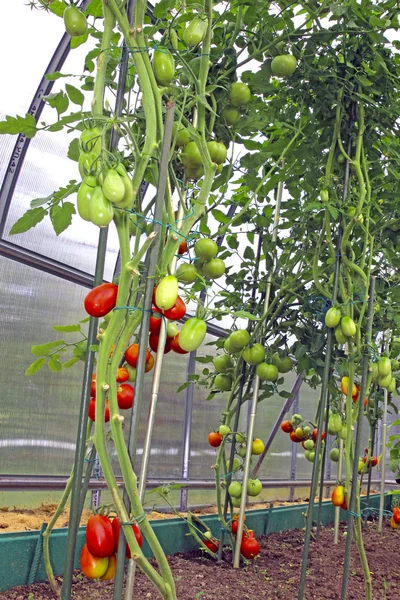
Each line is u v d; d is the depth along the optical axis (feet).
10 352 12.68
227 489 10.00
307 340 9.23
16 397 12.73
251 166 7.79
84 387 5.23
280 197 10.09
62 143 13.07
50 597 7.02
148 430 5.52
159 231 4.75
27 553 7.55
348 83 8.03
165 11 6.63
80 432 5.18
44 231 13.05
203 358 10.51
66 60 12.41
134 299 4.92
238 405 9.91
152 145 4.72
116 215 4.48
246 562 9.75
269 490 20.24
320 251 8.51
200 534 10.19
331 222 9.23
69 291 13.82
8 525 11.24
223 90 7.06
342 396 10.98
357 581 9.62
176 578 8.55
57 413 13.43
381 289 10.03
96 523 4.99
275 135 9.87
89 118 4.53
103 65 4.75
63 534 7.90
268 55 7.87
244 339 9.09
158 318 5.44
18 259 12.58
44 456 13.16
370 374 8.14
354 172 8.82
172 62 5.22
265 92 7.76
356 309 8.39
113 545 4.97
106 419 5.81
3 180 12.31
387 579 9.91
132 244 10.77
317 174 8.63
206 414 17.22
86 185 4.21
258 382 9.54
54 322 13.51
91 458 6.15
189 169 6.22
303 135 8.83
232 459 9.97
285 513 13.30
